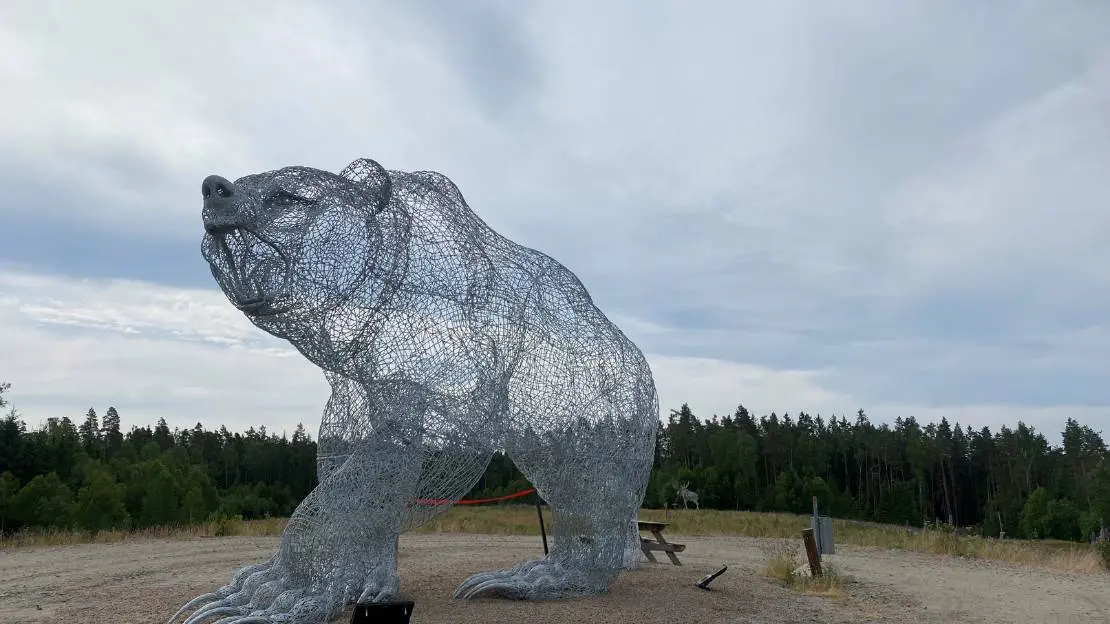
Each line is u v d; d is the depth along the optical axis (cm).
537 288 641
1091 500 4088
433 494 588
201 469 3048
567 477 641
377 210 579
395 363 565
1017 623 673
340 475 553
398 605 451
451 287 589
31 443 2519
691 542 1327
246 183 547
